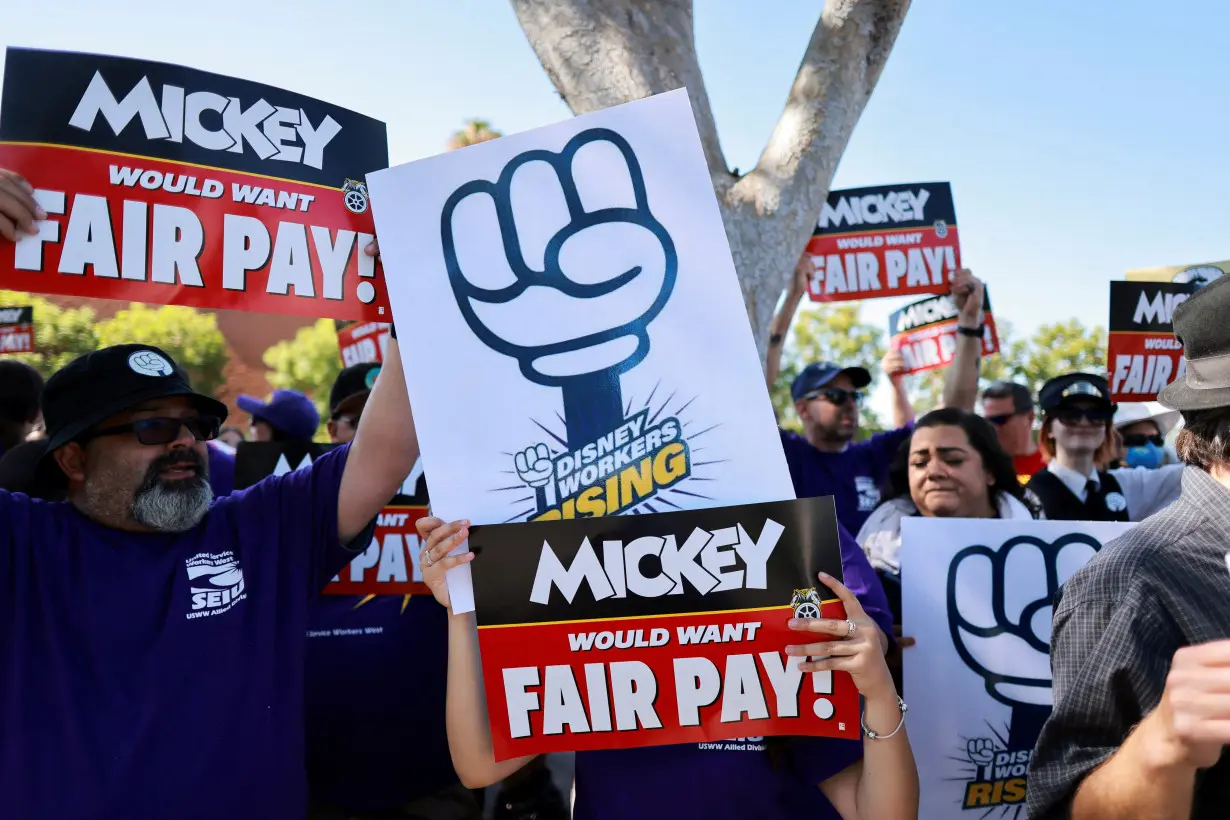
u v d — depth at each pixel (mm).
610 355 2002
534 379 2023
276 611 2277
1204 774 1503
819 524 1844
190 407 2312
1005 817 2469
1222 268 4289
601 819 2080
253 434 5391
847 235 4957
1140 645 1503
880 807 1829
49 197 2031
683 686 1894
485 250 2062
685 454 1960
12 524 2143
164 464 2217
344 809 2895
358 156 2314
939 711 2488
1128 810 1407
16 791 1967
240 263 2164
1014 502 3102
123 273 2074
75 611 2104
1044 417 4074
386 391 2318
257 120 2197
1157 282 4301
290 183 2221
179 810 2023
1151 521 1635
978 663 2496
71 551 2174
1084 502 3924
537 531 1938
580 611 1920
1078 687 1555
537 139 2059
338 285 2264
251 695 2174
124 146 2084
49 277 2023
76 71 2066
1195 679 1249
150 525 2182
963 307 4969
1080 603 1602
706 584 1884
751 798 1992
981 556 2529
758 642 1863
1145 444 5809
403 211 2100
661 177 2006
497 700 1930
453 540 1948
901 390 5449
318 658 2932
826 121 3682
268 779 2146
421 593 2951
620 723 1912
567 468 1993
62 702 2020
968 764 2475
